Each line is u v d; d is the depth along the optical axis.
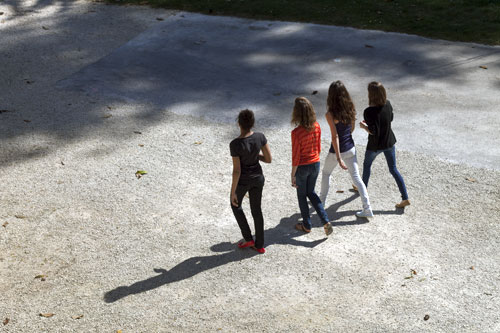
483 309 5.23
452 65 11.58
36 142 8.84
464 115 9.48
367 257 6.08
